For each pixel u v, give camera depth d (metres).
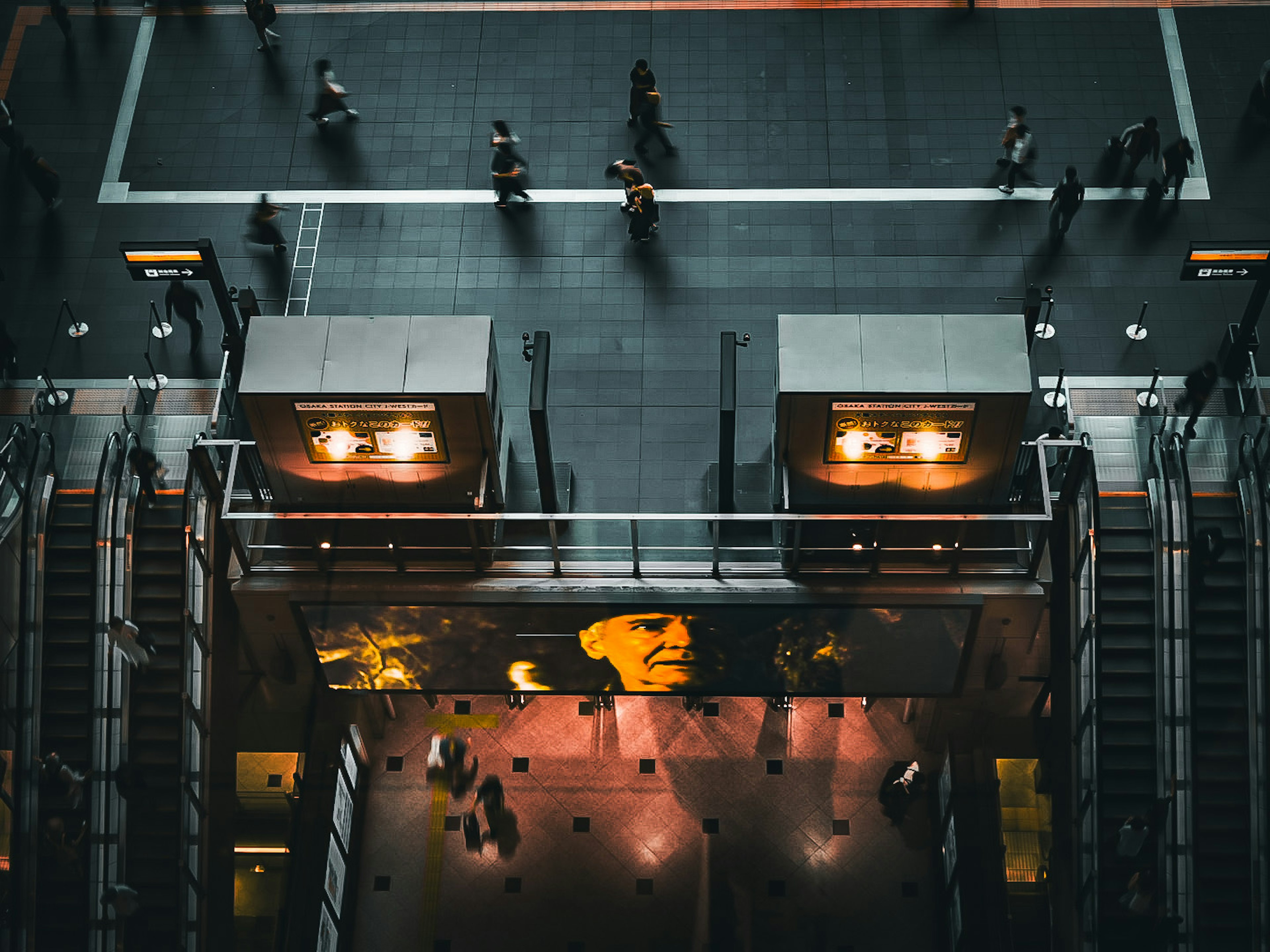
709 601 21.14
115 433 21.47
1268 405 23.75
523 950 23.83
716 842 24.56
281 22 29.66
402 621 21.91
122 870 20.78
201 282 25.78
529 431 23.89
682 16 29.58
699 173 27.25
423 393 20.38
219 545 22.05
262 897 24.34
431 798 25.11
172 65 29.00
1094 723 21.11
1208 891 21.03
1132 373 24.34
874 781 24.98
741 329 25.19
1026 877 24.34
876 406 20.45
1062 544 21.98
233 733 22.88
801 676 22.73
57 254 26.34
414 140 27.83
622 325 25.28
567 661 22.53
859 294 25.59
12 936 19.94
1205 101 27.95
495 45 29.23
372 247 26.34
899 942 23.69
